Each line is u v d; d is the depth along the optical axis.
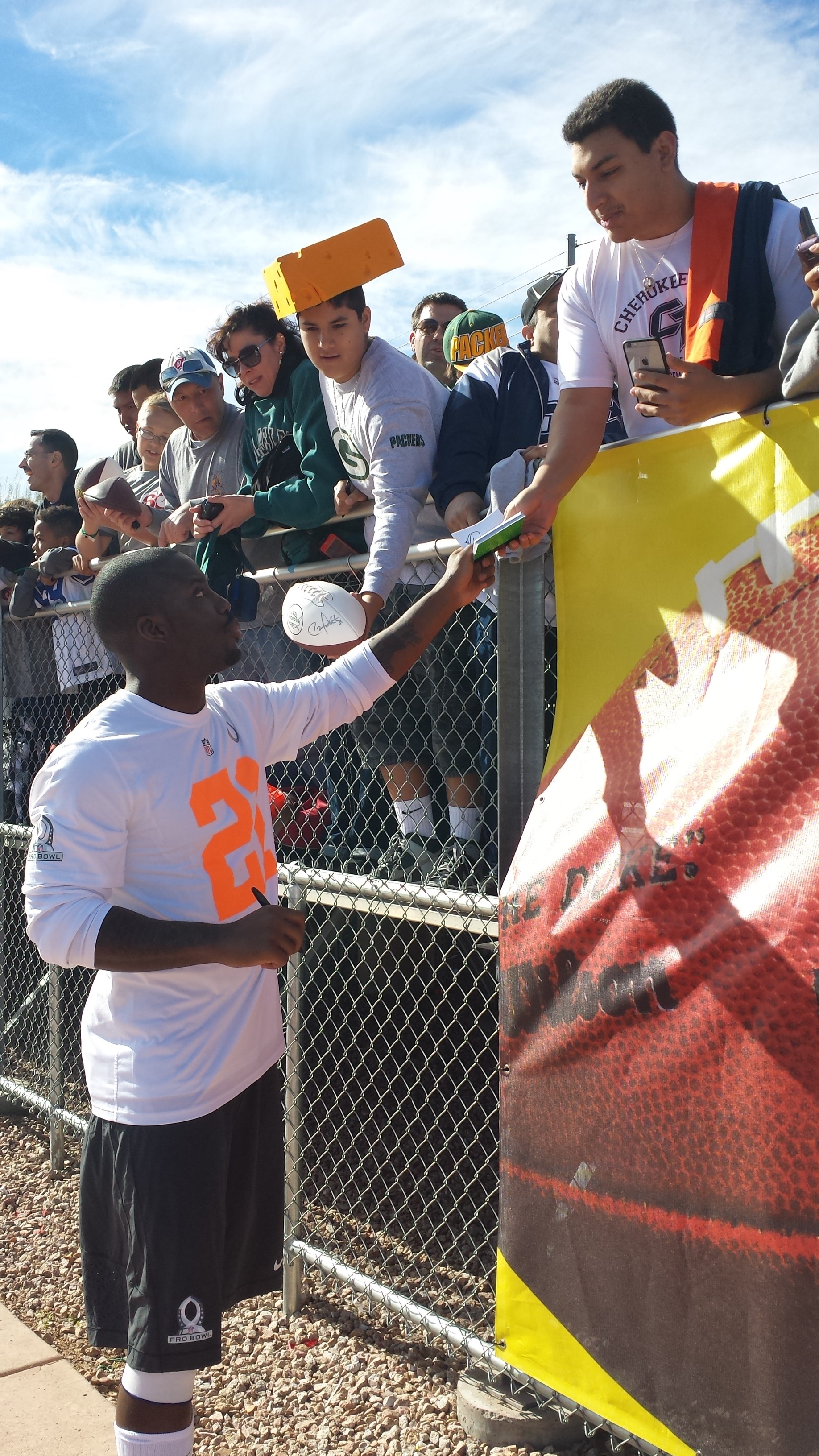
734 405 2.11
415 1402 2.84
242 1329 3.29
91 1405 2.95
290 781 4.02
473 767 3.10
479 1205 3.77
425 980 4.44
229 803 2.17
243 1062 2.15
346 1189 4.04
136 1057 2.08
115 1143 2.10
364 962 3.80
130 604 2.11
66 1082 5.02
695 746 2.15
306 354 3.49
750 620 2.11
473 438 3.01
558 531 2.47
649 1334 2.13
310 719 2.35
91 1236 2.19
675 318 2.43
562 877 2.33
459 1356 2.99
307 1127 4.52
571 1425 2.59
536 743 2.56
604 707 2.35
